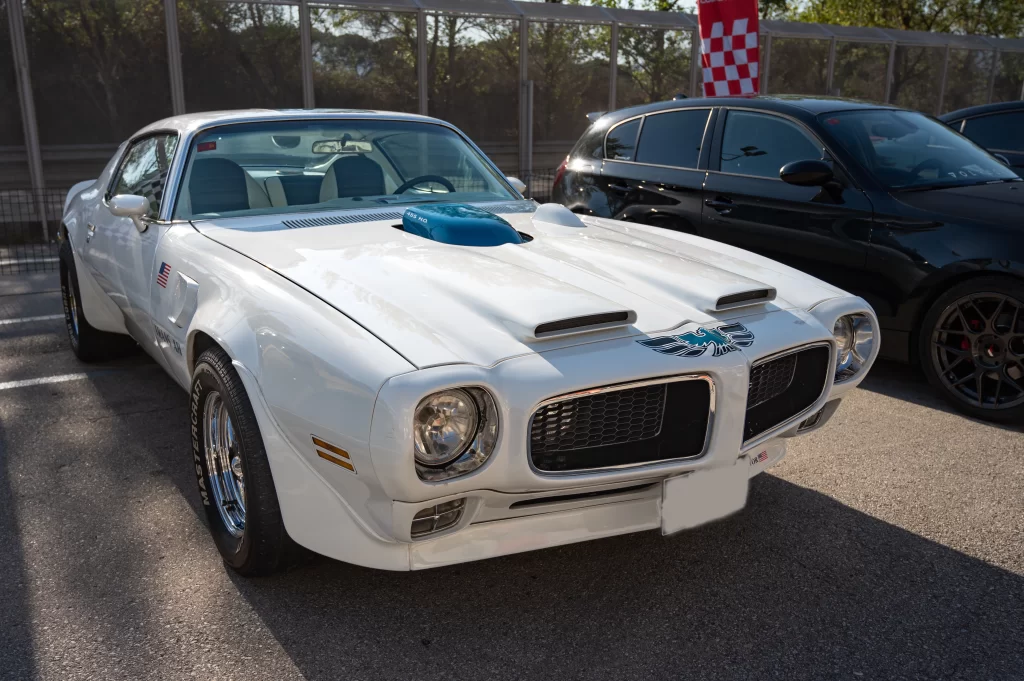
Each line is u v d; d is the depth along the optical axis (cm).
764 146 503
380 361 199
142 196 353
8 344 536
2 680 211
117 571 264
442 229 295
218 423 267
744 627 235
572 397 206
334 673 215
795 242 472
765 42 1436
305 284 243
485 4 1177
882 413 409
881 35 1530
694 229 527
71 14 938
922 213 420
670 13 1334
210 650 224
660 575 264
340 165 359
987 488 324
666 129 563
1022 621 237
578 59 1265
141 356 512
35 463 348
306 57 1068
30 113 934
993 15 2461
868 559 272
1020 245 382
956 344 414
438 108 1176
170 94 1005
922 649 225
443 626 236
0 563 269
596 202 592
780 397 252
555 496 222
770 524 296
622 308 226
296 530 227
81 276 441
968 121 752
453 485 198
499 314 220
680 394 222
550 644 228
